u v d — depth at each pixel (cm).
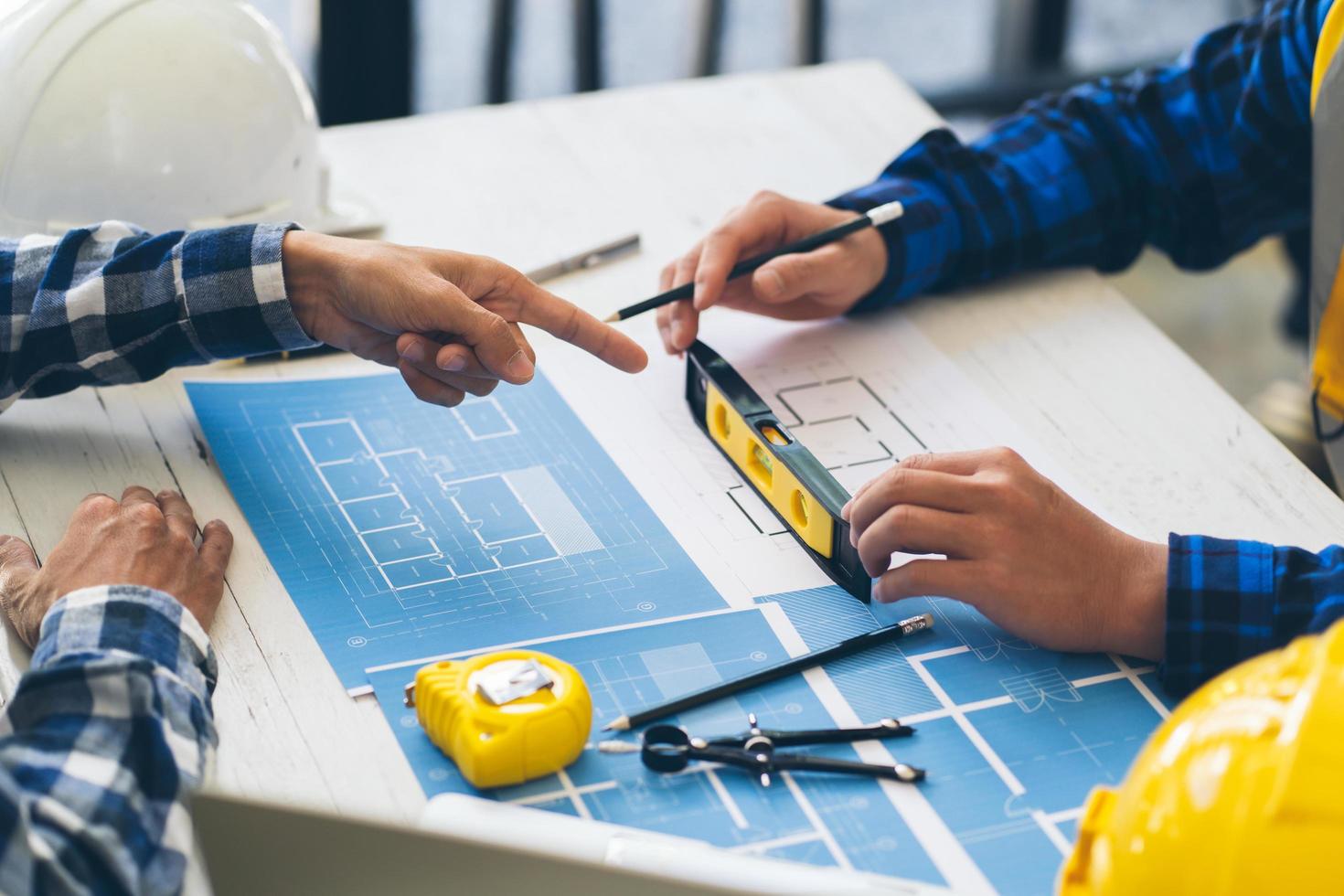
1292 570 78
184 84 100
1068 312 112
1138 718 75
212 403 97
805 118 140
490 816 66
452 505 89
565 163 130
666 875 62
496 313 91
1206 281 250
